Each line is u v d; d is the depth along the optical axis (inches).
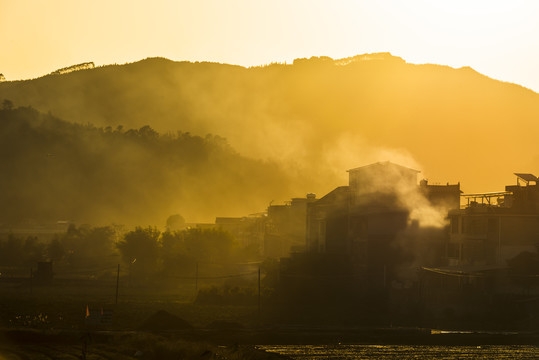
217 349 5009.8
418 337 5959.6
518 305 7081.7
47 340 5467.5
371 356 5029.5
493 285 7431.1
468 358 4955.7
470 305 7234.3
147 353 4813.0
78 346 5172.2
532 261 7657.5
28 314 7062.0
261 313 7460.6
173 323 6579.7
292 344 5713.6
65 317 7007.9
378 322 7066.9
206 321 6988.2
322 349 5359.3
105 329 6461.6
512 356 5059.1
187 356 4707.2
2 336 5472.4
